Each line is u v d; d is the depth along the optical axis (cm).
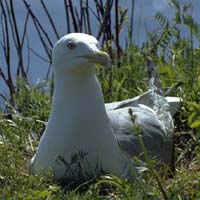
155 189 959
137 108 1155
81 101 1032
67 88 1033
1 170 1035
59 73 1039
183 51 1372
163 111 1177
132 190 962
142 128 1107
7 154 1101
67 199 961
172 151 1139
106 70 1329
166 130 1144
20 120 1245
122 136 1076
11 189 979
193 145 1171
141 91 1291
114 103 1191
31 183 997
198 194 945
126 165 1041
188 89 1270
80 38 1038
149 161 902
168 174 1088
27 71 1436
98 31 1412
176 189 950
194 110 765
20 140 1180
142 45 1413
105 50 1364
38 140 1207
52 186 985
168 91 1267
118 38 1395
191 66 1316
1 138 1190
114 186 1010
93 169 1032
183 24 1362
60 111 1036
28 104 1306
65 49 1033
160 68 1327
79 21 1399
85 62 1024
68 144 1031
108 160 1035
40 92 1329
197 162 1117
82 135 1030
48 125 1047
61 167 1034
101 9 1412
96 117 1032
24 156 1152
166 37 1396
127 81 1329
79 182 1022
